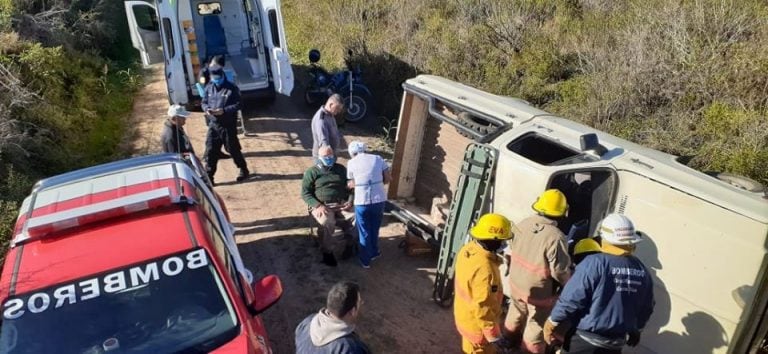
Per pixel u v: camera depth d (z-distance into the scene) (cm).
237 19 1255
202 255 414
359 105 1132
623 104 865
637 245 480
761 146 704
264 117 1162
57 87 1048
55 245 416
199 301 397
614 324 412
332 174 646
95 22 1451
